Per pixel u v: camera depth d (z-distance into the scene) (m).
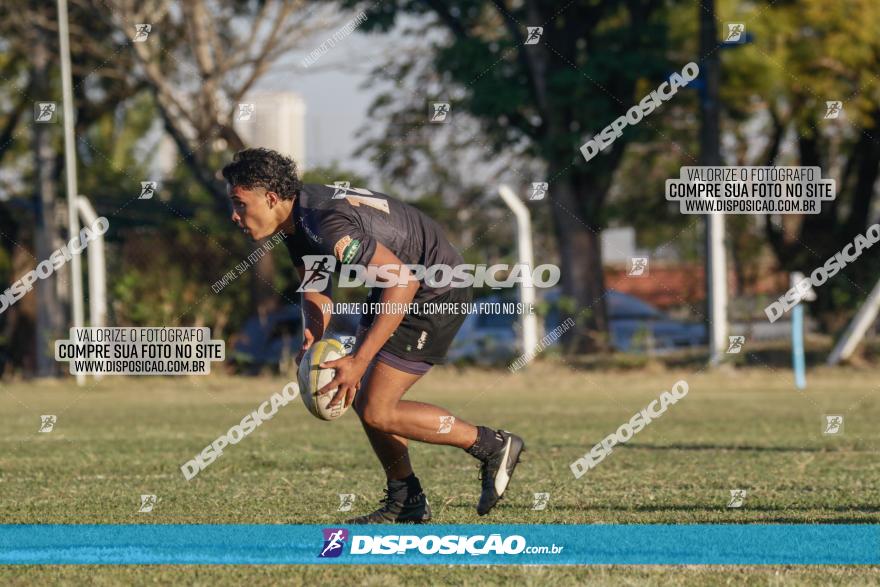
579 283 65.12
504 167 67.62
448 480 21.59
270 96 64.12
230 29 65.25
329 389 14.66
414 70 65.94
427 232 15.57
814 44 77.75
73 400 48.28
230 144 65.31
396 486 16.41
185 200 68.12
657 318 67.94
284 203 15.29
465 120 66.12
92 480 22.17
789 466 23.59
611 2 65.31
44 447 29.03
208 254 64.88
